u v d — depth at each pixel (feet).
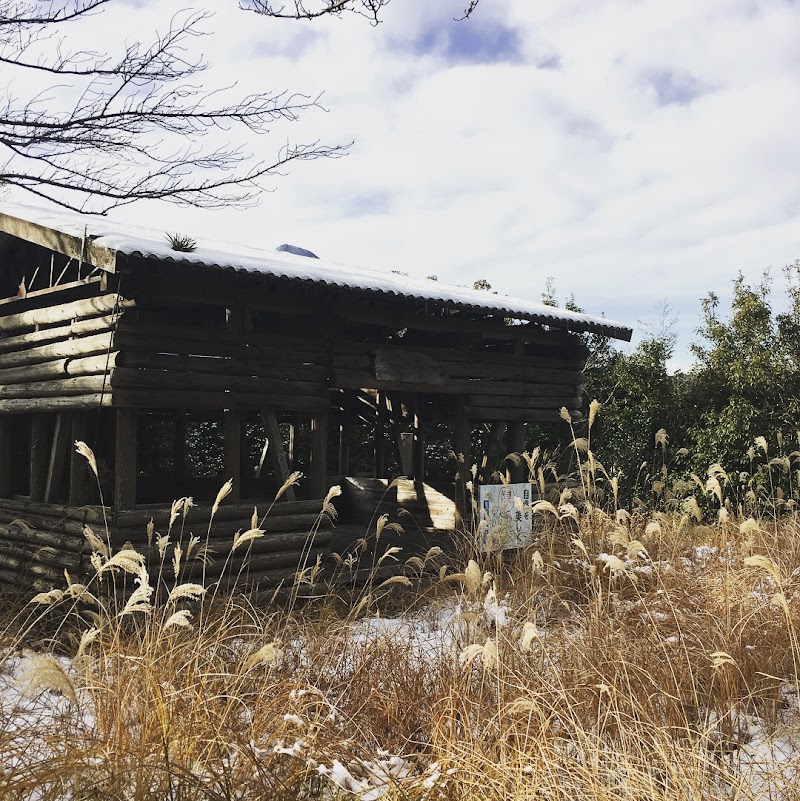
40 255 28.25
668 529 26.86
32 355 25.55
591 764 11.93
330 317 25.93
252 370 24.03
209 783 11.42
